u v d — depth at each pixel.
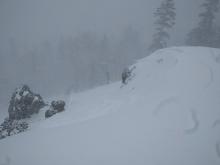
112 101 11.95
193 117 7.92
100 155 6.82
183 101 8.80
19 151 7.84
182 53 12.24
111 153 6.84
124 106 10.24
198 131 7.32
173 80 10.38
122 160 6.52
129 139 7.36
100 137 7.73
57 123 11.02
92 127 8.62
